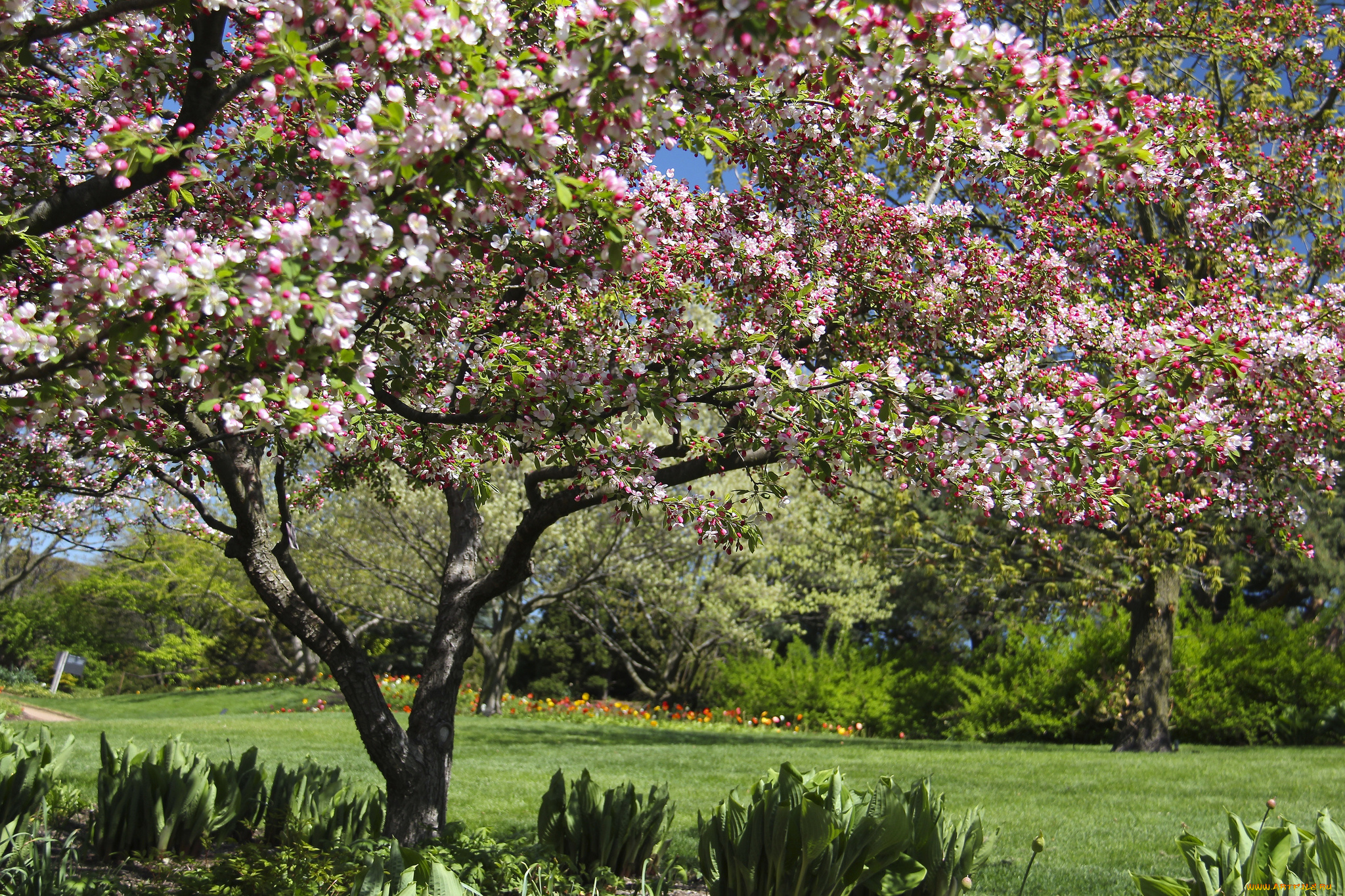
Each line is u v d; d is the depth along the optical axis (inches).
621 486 167.2
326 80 97.4
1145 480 248.7
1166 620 568.7
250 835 233.3
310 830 205.8
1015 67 96.7
